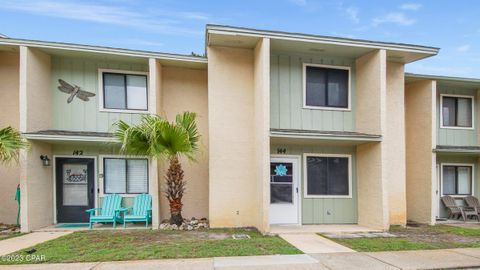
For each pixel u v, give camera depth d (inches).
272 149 428.1
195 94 449.1
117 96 430.3
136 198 415.2
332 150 442.9
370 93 417.1
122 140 360.5
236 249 280.1
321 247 297.0
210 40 394.9
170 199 394.0
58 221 416.8
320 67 439.5
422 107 480.1
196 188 438.6
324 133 387.5
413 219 482.0
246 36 379.6
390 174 442.0
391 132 446.9
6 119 410.6
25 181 361.7
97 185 423.2
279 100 425.1
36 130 385.4
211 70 411.8
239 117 415.5
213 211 400.8
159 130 352.5
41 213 388.8
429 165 463.2
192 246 289.1
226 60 416.5
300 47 408.2
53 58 419.5
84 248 280.2
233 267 230.8
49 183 408.8
